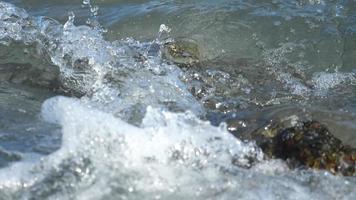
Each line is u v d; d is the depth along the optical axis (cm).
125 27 2161
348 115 1578
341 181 1362
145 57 1936
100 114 1503
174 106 1694
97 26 2158
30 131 1532
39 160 1417
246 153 1431
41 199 1326
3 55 1944
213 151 1422
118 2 2300
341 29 2142
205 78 1855
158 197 1330
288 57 2030
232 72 1908
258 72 1928
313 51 2053
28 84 1802
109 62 1892
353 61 2016
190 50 1981
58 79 1834
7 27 2069
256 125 1548
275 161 1417
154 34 2136
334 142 1427
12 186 1352
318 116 1566
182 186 1352
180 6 2248
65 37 2016
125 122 1476
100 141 1430
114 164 1389
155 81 1802
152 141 1418
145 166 1386
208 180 1366
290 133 1451
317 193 1337
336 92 1841
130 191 1340
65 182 1362
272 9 2223
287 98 1788
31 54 1953
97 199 1326
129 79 1806
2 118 1594
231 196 1330
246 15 2195
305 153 1405
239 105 1731
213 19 2181
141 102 1694
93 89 1777
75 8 2266
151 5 2267
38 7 2266
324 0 2269
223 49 2053
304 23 2162
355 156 1402
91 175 1373
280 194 1333
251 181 1365
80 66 1888
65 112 1567
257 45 2080
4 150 1455
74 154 1418
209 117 1648
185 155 1410
